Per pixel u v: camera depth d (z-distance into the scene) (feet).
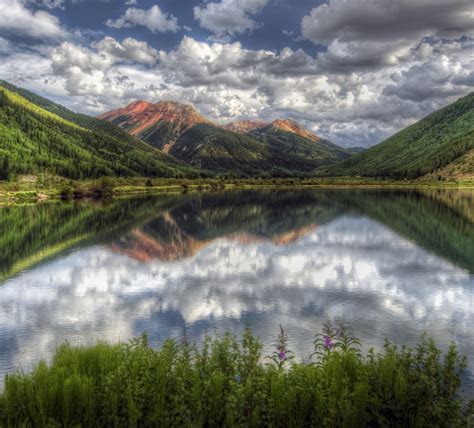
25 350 73.87
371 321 88.33
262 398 37.01
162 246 193.47
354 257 163.43
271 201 461.78
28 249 184.55
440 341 76.18
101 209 375.66
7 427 35.35
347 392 36.73
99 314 95.30
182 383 38.32
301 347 72.79
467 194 569.23
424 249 178.19
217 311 96.78
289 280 127.34
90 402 36.09
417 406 36.32
